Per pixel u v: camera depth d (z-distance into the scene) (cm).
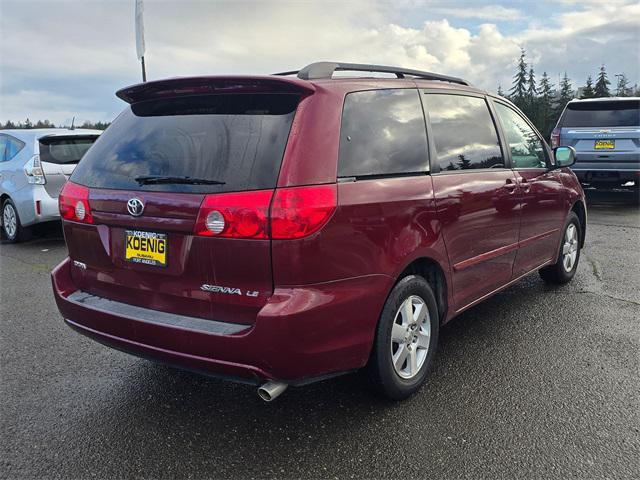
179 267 259
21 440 271
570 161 464
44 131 782
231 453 259
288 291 238
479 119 382
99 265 296
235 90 271
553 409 292
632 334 397
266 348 235
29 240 830
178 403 309
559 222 484
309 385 325
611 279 542
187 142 268
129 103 312
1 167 804
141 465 251
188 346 251
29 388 327
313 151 248
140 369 355
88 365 361
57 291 311
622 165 989
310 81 267
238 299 246
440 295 330
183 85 278
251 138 253
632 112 991
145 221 265
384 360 283
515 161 416
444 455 253
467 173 348
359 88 287
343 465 248
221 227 241
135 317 268
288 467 247
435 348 325
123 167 285
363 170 271
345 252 253
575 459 248
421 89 332
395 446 261
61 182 760
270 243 235
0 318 457
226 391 323
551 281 526
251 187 241
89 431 279
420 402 302
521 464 246
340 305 251
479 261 360
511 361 354
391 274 277
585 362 350
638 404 296
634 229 815
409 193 291
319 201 242
